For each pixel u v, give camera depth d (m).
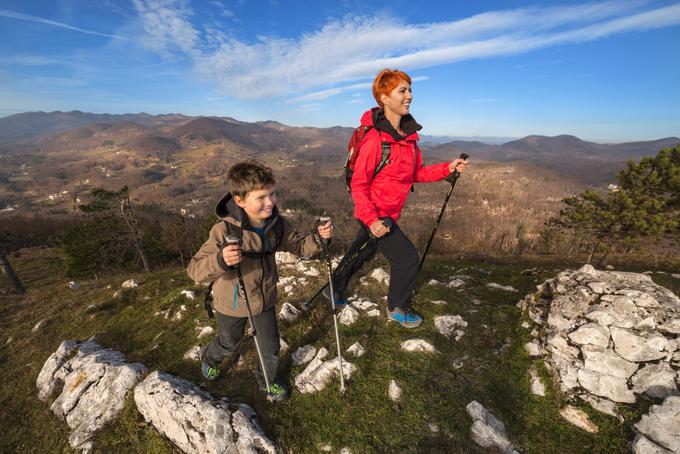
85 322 5.93
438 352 3.53
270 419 2.91
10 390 4.31
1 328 6.84
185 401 2.91
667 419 2.29
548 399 2.92
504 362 3.36
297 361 3.60
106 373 3.70
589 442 2.54
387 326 4.05
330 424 2.84
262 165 2.38
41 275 30.20
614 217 13.00
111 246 27.61
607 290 3.29
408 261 3.52
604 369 2.83
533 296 4.04
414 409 2.91
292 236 2.83
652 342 2.76
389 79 2.94
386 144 3.05
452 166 3.51
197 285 6.39
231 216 2.43
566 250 27.55
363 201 3.08
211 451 2.56
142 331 5.07
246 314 2.66
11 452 3.36
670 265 12.41
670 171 12.21
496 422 2.76
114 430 3.13
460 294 4.91
